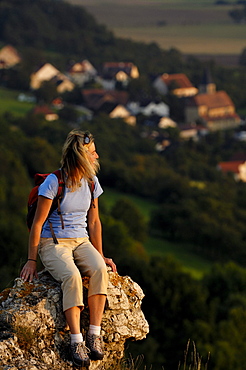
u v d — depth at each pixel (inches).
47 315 259.9
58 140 7007.9
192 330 1562.5
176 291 1691.7
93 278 265.4
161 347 1585.9
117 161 6003.9
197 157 7377.0
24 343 252.5
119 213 3659.0
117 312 274.7
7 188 2903.5
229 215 4424.2
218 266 2450.8
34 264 269.6
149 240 3964.1
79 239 273.9
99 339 262.7
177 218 3919.8
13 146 4894.2
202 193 5007.4
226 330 1562.5
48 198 265.1
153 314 1681.8
